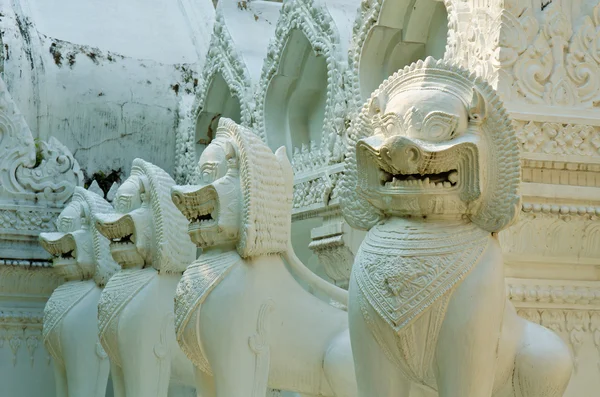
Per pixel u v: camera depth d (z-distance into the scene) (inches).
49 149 400.5
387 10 287.7
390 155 188.9
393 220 197.3
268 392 330.6
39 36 421.4
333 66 312.3
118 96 424.8
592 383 243.3
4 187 390.0
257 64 365.1
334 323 252.4
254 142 248.5
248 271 246.1
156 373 295.9
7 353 388.5
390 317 190.1
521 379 208.2
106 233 301.6
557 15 242.1
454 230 192.7
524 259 238.7
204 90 384.2
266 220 246.5
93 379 340.2
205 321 245.9
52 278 392.2
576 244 240.5
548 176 238.1
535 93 238.8
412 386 216.4
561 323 243.0
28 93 412.5
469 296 188.7
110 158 421.4
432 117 190.2
